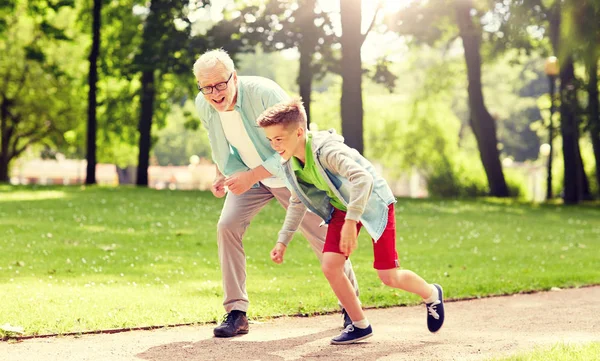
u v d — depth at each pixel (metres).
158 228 13.31
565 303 7.12
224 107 5.17
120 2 28.62
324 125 51.78
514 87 68.75
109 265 9.19
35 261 9.16
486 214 18.91
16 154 38.53
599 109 26.61
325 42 22.72
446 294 7.54
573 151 27.62
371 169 4.80
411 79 68.38
